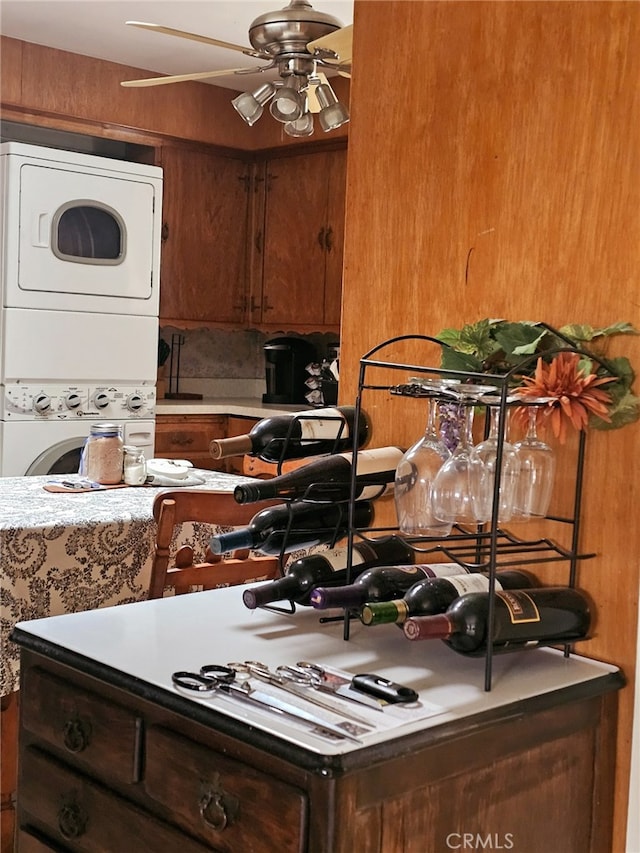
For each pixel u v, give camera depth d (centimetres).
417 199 160
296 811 101
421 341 161
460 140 153
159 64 439
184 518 217
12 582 225
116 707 124
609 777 132
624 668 131
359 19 168
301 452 165
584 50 135
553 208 140
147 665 125
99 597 241
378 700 114
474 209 151
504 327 139
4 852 234
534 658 134
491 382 142
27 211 389
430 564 151
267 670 122
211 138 474
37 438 401
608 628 133
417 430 161
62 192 398
